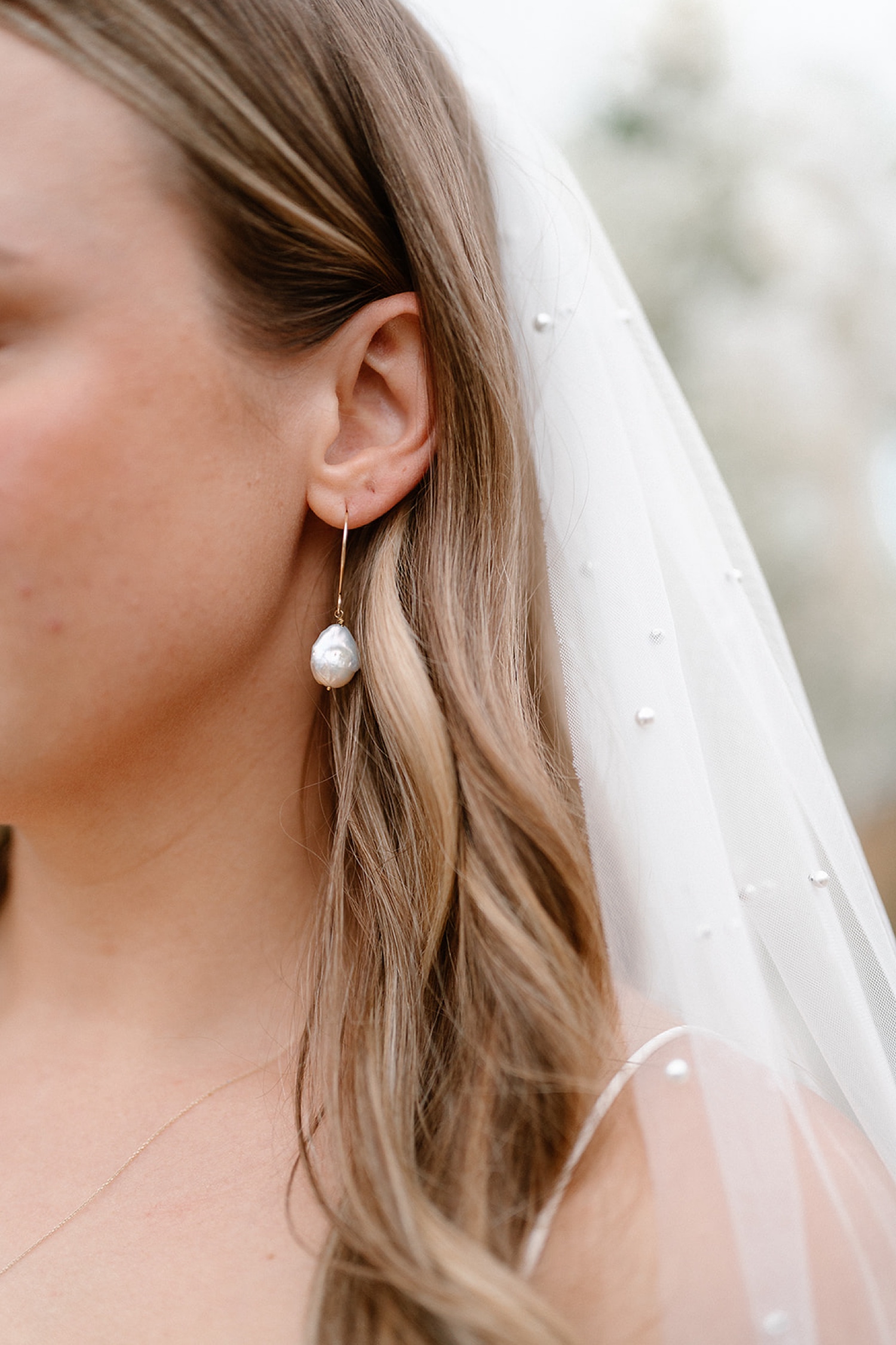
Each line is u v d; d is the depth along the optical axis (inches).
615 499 21.8
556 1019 19.5
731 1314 18.3
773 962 21.3
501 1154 19.0
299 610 21.2
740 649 22.1
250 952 21.1
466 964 20.0
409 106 21.6
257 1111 20.4
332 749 21.3
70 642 19.5
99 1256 19.6
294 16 20.7
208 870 21.0
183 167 19.7
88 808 20.6
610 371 22.5
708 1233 18.6
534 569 21.7
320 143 20.6
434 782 20.4
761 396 50.5
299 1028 20.9
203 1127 20.4
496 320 21.8
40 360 19.2
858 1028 21.0
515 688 20.9
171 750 20.5
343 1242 18.9
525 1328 17.9
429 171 21.5
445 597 21.0
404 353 21.2
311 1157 19.9
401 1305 18.3
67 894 21.3
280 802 21.2
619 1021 20.0
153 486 19.5
